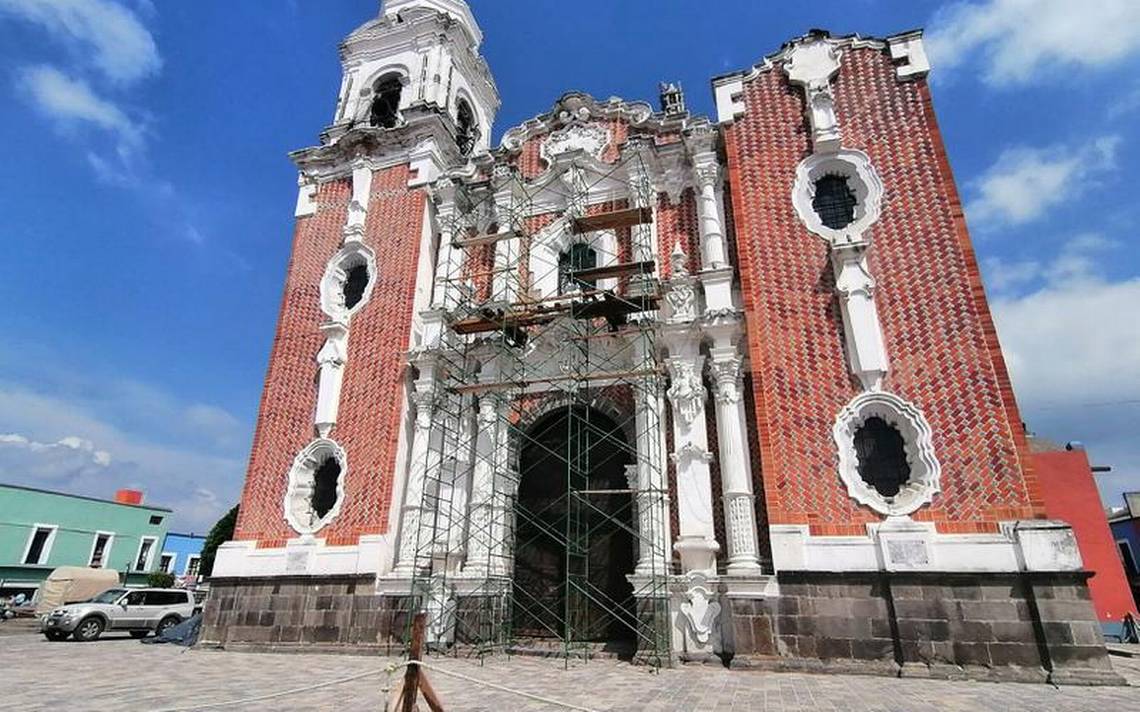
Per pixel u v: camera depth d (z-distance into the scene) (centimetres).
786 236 1745
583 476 1797
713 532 1549
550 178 2150
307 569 1803
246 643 1780
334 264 2203
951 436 1436
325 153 2406
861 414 1524
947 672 1259
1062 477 2559
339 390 2017
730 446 1587
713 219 1884
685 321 1712
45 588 3522
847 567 1396
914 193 1681
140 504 5369
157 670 1401
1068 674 1196
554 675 1301
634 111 2200
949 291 1557
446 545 1742
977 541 1339
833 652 1342
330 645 1708
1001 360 1457
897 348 1552
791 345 1625
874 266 1647
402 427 1908
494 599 1673
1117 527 3997
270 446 2022
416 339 2023
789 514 1470
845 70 1884
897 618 1326
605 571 1725
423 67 2548
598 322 1891
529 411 1911
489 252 2200
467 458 1867
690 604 1486
